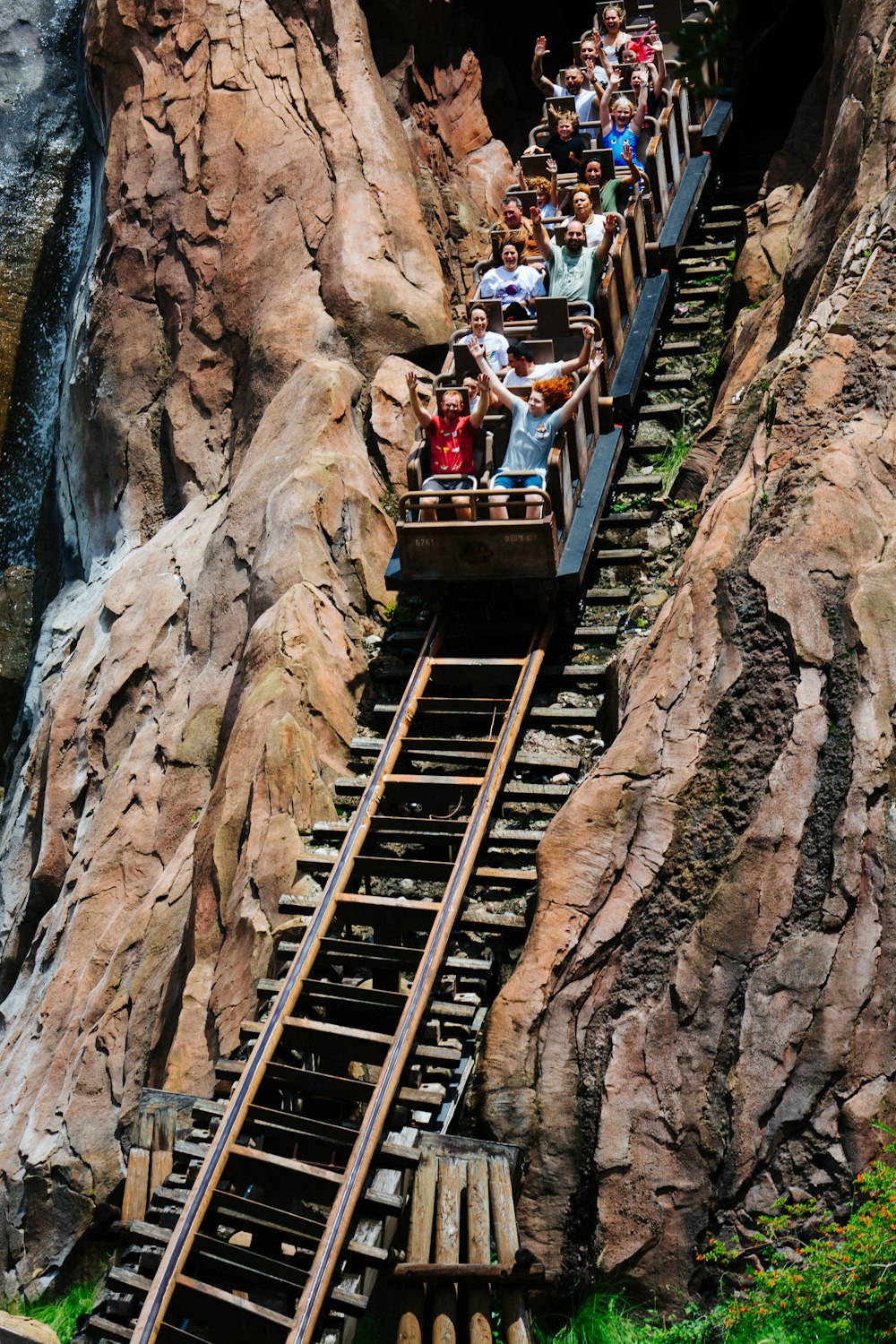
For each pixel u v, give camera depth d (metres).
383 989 35.34
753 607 33.91
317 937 34.41
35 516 77.94
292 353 55.53
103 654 56.19
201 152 62.59
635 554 44.59
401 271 57.91
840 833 30.56
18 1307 40.47
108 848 49.50
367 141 60.72
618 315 49.44
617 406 47.84
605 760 34.31
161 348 62.53
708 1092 30.05
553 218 53.56
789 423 36.47
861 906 29.92
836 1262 26.62
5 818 62.91
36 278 81.38
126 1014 43.56
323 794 41.06
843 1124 28.80
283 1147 32.31
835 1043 29.28
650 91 58.47
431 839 37.03
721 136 60.47
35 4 86.38
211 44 64.19
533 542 40.72
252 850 39.72
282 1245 30.81
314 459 49.94
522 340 47.19
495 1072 31.62
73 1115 42.66
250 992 37.34
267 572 47.78
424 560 41.94
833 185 43.47
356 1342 29.97
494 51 78.50
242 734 42.62
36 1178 42.09
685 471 45.78
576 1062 31.41
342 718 43.62
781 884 30.89
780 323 44.97
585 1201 30.41
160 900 45.41
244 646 48.91
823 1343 26.00
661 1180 29.70
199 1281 28.53
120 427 62.56
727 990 30.62
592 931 32.34
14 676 72.19
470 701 40.62
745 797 32.28
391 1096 30.39
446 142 71.69
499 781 37.41
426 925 34.44
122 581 57.50
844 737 31.50
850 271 38.62
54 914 51.34
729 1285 28.67
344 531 48.84
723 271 56.09
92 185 73.06
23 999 51.06
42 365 79.56
